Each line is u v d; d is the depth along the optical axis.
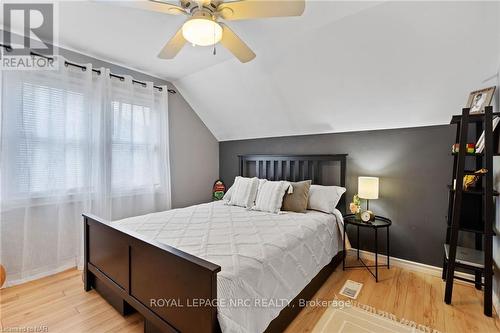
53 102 2.37
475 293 2.11
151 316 1.45
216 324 1.13
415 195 2.60
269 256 1.54
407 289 2.18
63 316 1.75
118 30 2.21
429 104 2.36
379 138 2.81
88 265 2.09
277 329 1.55
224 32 1.60
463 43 1.87
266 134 3.74
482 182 2.11
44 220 2.36
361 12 1.91
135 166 3.02
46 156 2.34
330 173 3.16
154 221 2.23
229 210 2.76
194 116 3.90
